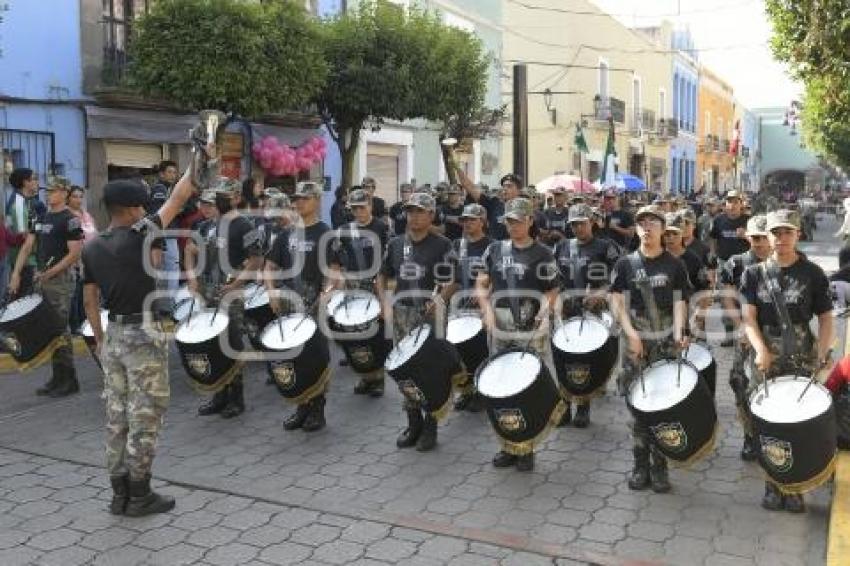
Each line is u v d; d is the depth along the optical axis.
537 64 28.92
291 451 6.39
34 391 8.06
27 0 11.72
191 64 11.37
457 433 6.84
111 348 5.12
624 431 6.86
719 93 51.88
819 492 5.49
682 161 43.75
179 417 7.27
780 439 4.79
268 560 4.59
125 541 4.83
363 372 7.67
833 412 4.85
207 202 7.75
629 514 5.19
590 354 6.54
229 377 6.96
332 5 17.33
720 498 5.44
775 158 67.88
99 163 12.77
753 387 5.62
